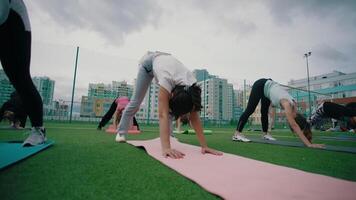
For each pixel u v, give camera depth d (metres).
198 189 0.99
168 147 1.82
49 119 11.74
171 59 2.05
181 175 1.21
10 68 1.85
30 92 1.99
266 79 3.94
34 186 0.95
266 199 0.83
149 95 14.41
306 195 0.88
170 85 1.88
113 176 1.16
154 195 0.89
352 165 1.66
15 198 0.80
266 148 2.70
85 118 13.13
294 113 3.35
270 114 6.57
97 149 2.08
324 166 1.62
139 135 4.62
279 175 1.20
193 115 2.03
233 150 2.47
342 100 24.64
